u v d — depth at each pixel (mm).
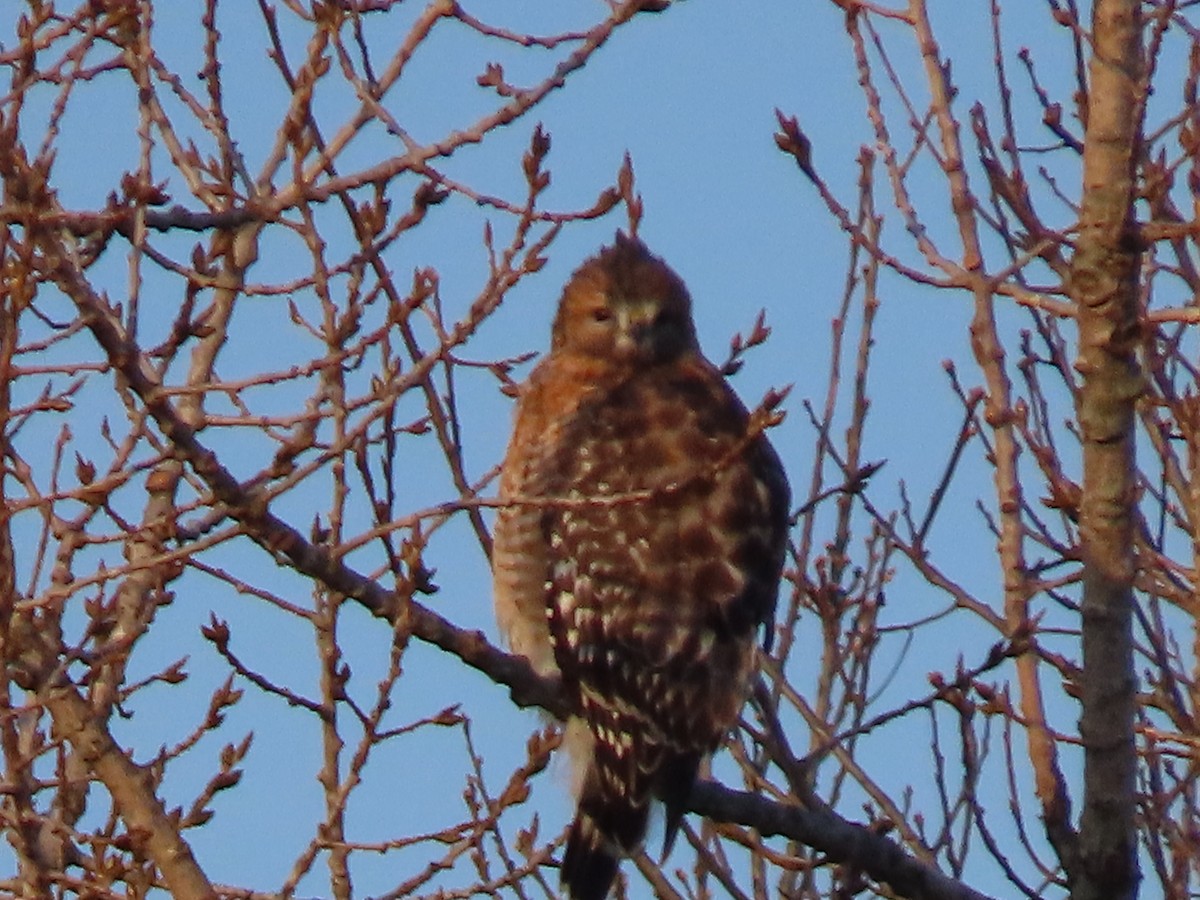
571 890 10594
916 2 10625
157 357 9602
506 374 11375
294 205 10109
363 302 9367
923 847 10914
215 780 9836
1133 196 9602
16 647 9266
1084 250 9703
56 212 8961
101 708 9664
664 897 10711
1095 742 10062
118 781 9234
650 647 10898
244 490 8586
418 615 9461
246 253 11656
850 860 10500
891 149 10438
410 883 9438
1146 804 10656
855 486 11000
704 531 11242
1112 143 9594
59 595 8641
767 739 10633
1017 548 10328
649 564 11094
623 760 10766
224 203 11094
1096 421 9891
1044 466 10789
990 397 10266
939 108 10492
